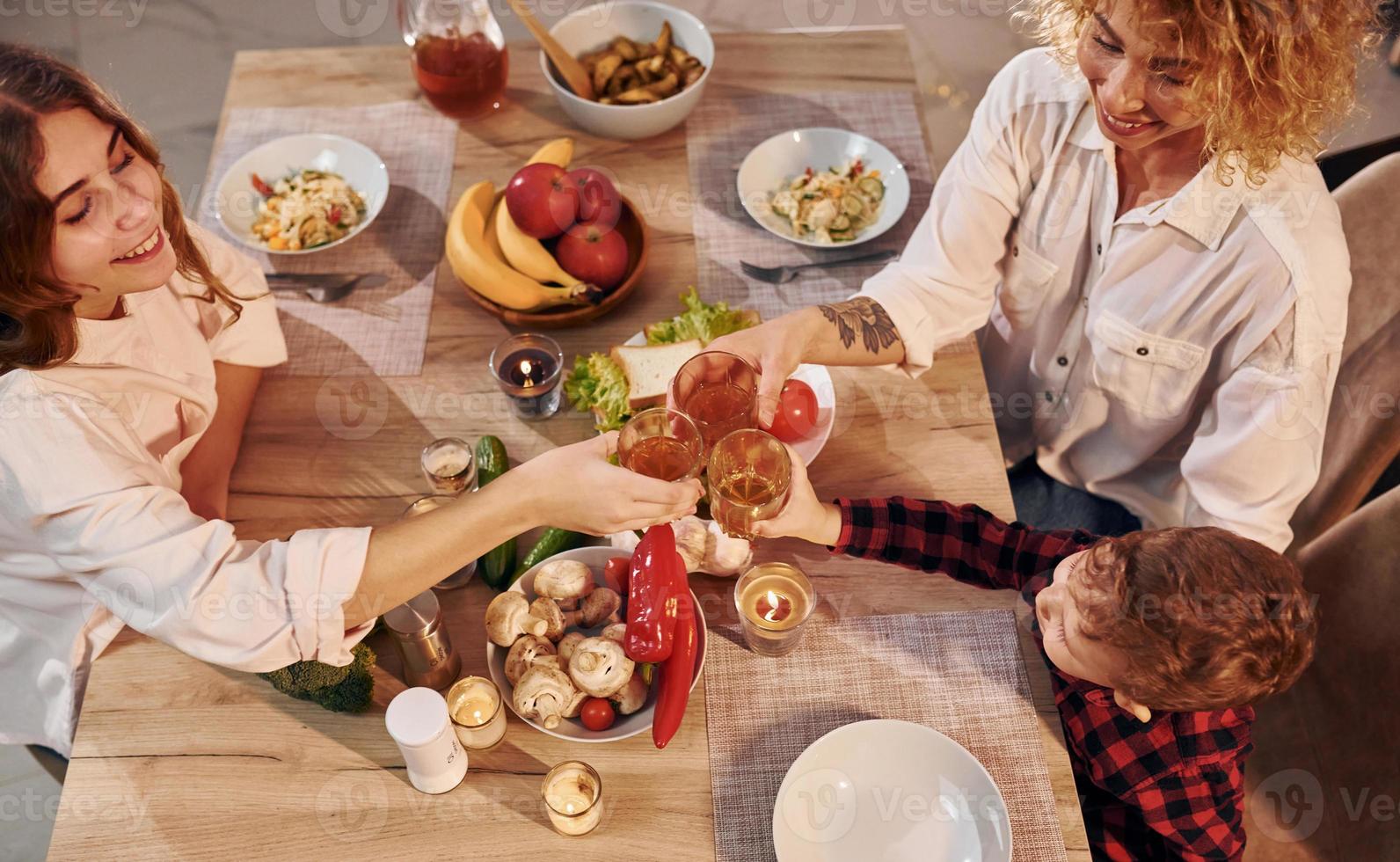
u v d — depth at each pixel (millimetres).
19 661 1227
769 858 998
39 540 1042
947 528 1182
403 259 1472
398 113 1654
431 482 1208
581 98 1584
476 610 1157
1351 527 1366
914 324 1325
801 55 1733
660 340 1315
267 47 2979
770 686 1106
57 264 969
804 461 1235
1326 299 1219
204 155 2705
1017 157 1371
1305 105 1052
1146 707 1066
